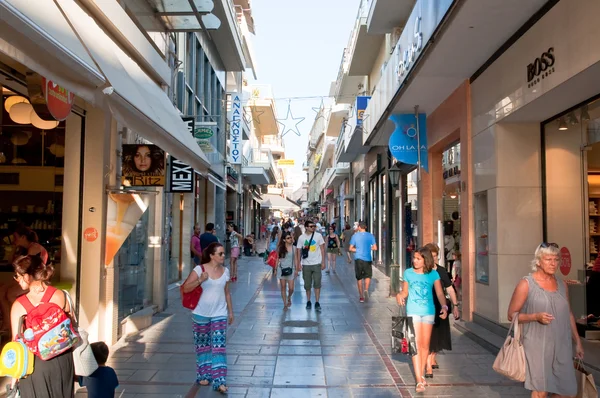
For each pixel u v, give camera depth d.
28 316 4.07
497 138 8.10
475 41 7.67
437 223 12.32
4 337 5.91
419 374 5.80
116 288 7.90
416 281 6.05
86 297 7.36
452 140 10.85
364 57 21.08
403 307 6.35
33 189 7.61
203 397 5.60
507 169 8.09
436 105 11.19
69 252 7.38
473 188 9.20
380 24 14.80
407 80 9.46
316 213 71.56
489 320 8.38
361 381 6.18
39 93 5.27
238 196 30.91
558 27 6.09
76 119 7.45
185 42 14.55
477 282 9.05
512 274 8.05
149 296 10.81
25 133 7.63
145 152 8.62
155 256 10.88
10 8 3.32
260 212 58.69
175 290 13.98
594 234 7.46
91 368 4.26
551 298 4.38
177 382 6.09
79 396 5.50
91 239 7.39
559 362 4.31
